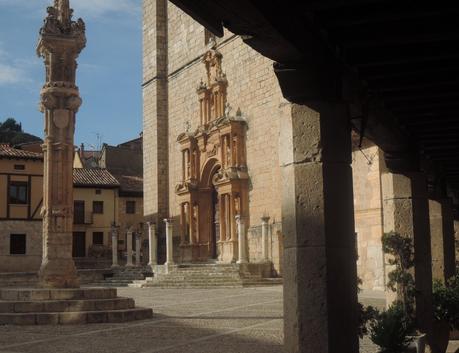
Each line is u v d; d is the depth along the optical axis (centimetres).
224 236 4269
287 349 755
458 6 697
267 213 3950
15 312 1931
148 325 1859
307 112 768
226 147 4281
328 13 740
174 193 5025
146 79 5391
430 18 746
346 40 800
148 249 5194
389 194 1348
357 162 3341
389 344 1071
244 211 4138
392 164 1329
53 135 2144
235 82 4331
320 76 760
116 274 4681
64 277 2086
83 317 1909
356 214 3341
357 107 932
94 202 6544
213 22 614
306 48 721
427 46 841
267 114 3978
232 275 3756
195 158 4691
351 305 753
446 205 1742
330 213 755
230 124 4184
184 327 1798
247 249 4112
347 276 754
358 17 732
